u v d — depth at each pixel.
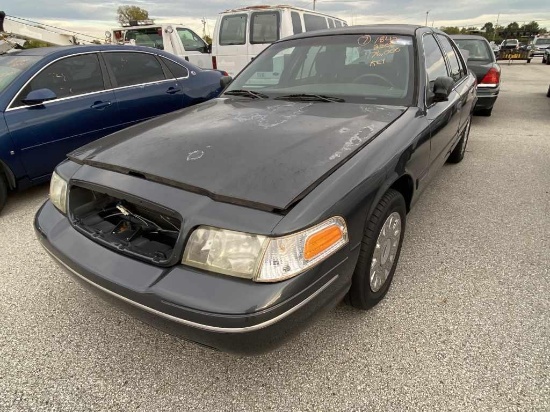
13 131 3.74
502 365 2.01
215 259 1.61
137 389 1.95
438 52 3.54
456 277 2.72
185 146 2.05
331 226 1.70
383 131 2.31
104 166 2.05
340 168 1.89
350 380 1.96
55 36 9.66
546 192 4.12
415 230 3.38
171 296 1.60
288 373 2.02
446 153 3.67
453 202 3.93
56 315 2.44
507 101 9.84
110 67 4.61
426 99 2.84
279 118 2.45
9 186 4.00
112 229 2.01
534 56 31.97
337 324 2.31
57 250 2.02
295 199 1.64
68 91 4.23
